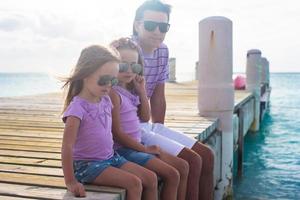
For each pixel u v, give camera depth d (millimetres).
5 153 4301
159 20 4004
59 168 3662
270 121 16828
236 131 8281
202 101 6383
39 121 6770
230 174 6258
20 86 120938
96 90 2920
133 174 2979
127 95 3596
